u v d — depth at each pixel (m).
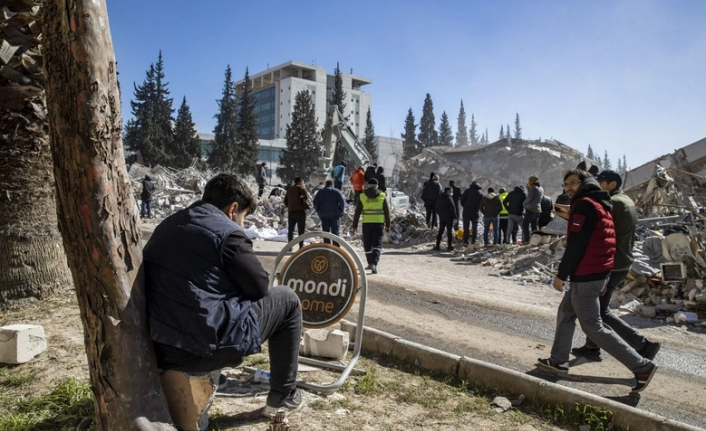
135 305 2.27
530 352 5.36
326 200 10.95
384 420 3.29
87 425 3.00
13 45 4.86
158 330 2.32
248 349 2.53
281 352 3.13
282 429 2.76
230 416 3.18
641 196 18.75
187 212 2.57
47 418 3.09
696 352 5.57
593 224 4.26
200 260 2.41
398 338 4.67
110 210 2.20
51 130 2.20
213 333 2.36
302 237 4.40
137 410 2.22
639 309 7.40
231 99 75.38
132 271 2.28
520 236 18.80
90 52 2.12
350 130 29.55
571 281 4.38
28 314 5.05
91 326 2.23
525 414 3.58
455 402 3.69
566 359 4.70
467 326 6.31
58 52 2.13
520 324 6.47
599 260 4.25
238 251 2.51
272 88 123.62
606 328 4.30
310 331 4.59
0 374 3.80
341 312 4.25
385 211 10.13
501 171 47.88
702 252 7.60
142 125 64.94
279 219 20.34
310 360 4.27
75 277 2.25
